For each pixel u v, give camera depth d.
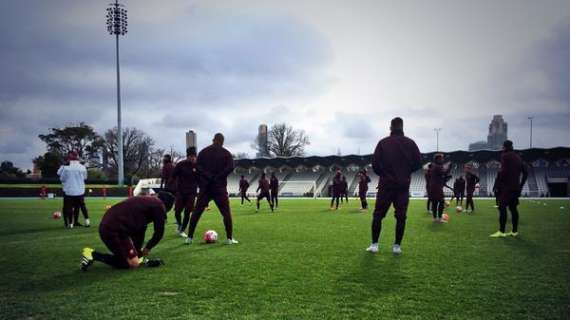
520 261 5.80
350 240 8.20
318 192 60.91
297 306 3.74
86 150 78.31
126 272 5.19
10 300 3.95
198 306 3.74
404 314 3.51
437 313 3.53
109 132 82.50
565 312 3.55
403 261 5.85
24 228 11.09
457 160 59.25
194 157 9.37
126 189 46.84
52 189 46.03
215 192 7.79
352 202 30.91
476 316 3.45
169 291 4.26
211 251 6.80
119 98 50.03
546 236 8.73
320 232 9.75
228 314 3.52
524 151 55.59
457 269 5.28
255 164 71.00
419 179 59.41
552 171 55.78
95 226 11.71
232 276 4.92
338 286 4.43
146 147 85.69
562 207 21.47
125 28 50.28
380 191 6.69
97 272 5.22
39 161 73.19
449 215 15.39
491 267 5.39
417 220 13.05
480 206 22.64
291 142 88.25
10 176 63.62
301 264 5.64
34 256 6.50
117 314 3.53
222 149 7.81
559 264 5.58
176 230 10.46
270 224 11.97
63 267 5.57
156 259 5.71
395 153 6.59
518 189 8.64
